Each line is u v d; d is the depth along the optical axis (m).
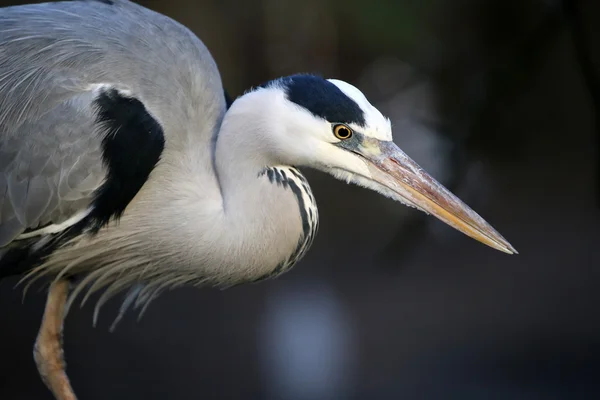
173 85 6.88
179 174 6.77
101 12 7.12
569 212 15.05
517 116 12.71
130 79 6.70
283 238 6.62
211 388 11.32
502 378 11.62
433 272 13.92
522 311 12.87
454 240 14.35
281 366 11.83
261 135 6.45
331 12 14.59
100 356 11.79
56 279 7.18
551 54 12.85
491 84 11.11
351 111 6.40
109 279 7.32
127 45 6.84
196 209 6.71
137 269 7.13
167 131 6.74
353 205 15.09
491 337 12.33
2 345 11.84
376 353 12.10
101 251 6.96
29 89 6.61
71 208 6.64
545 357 11.95
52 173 6.57
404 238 12.86
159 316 12.77
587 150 14.84
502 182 14.69
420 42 14.05
